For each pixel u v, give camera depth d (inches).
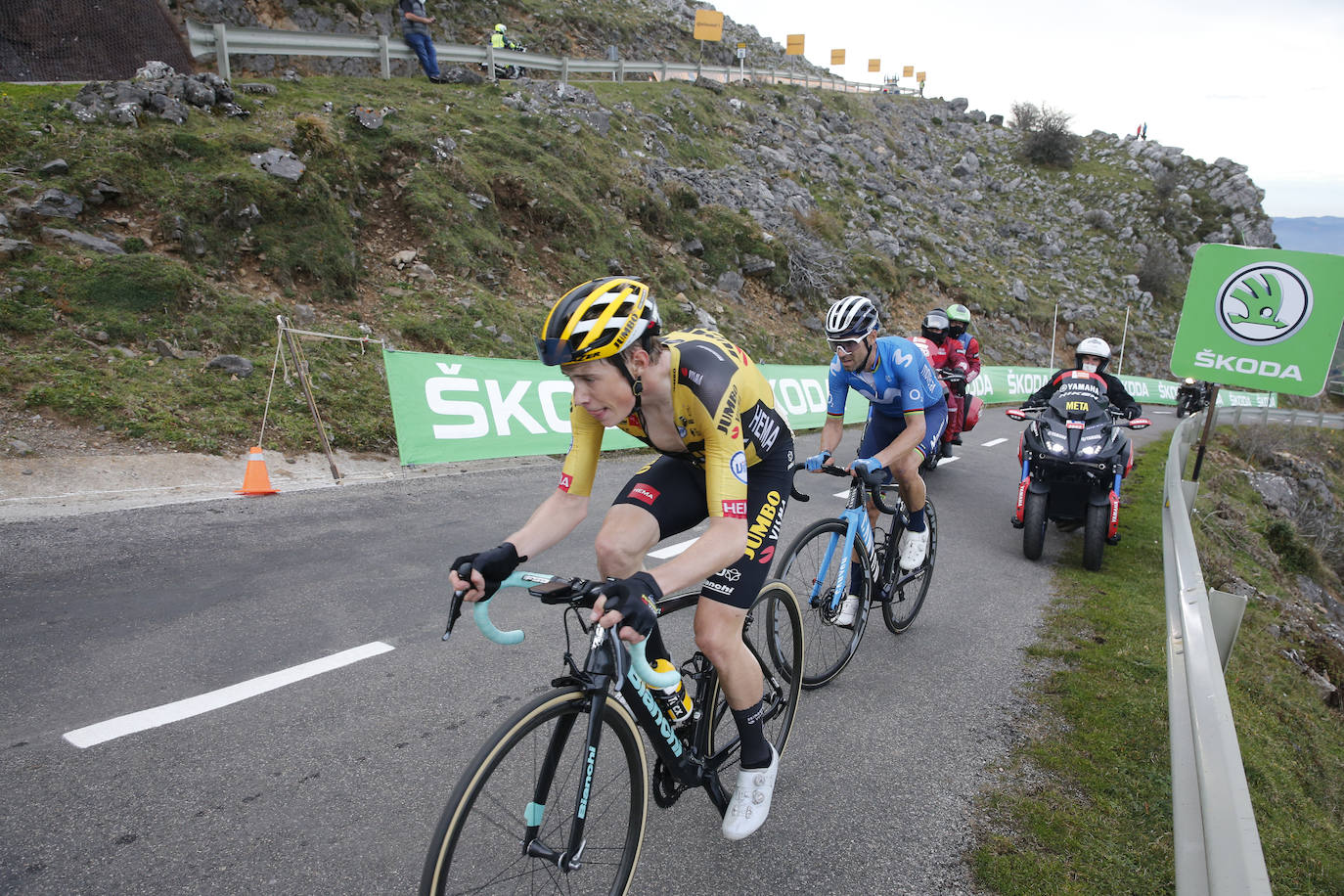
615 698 78.2
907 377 158.2
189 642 134.0
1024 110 1961.1
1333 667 235.8
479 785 67.1
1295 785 134.6
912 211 1072.2
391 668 132.2
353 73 607.5
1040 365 928.3
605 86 788.0
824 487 302.7
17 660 122.0
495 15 1034.1
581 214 504.4
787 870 92.2
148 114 347.6
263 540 186.5
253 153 356.2
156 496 207.3
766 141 927.7
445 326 357.7
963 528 271.0
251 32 481.7
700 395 79.3
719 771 98.3
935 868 94.1
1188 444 433.7
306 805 95.3
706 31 1195.3
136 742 104.5
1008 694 143.6
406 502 229.6
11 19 379.9
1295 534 405.4
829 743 121.7
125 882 79.7
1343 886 107.5
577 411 86.5
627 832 83.8
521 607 164.1
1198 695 90.6
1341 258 239.5
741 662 90.0
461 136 491.8
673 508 93.2
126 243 297.6
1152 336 1198.9
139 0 426.3
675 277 558.3
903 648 162.7
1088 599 201.6
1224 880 60.5
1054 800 109.1
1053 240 1448.1
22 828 86.1
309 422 270.5
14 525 174.9
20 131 310.7
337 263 347.9
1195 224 1685.5
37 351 247.0
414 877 85.0
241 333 293.0
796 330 631.8
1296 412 904.3
